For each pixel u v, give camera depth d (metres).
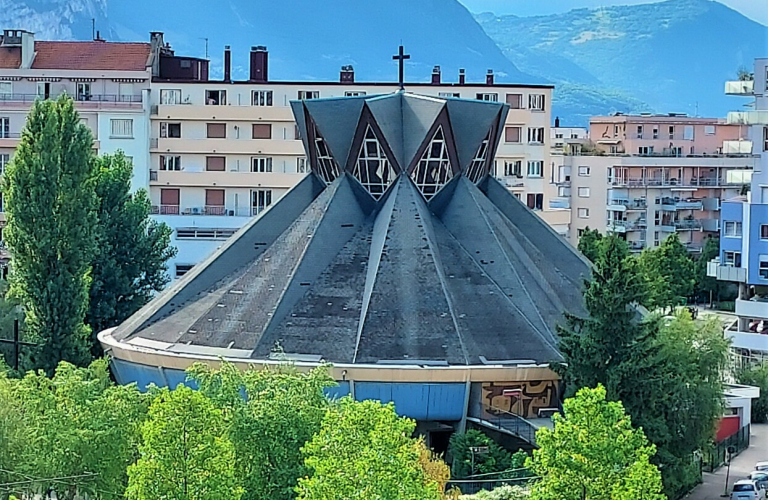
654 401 66.88
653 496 49.31
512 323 76.06
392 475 47.19
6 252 122.69
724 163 168.25
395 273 77.44
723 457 82.00
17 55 129.88
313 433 55.03
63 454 55.81
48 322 86.69
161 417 50.06
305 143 87.75
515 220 89.38
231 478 50.16
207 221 126.38
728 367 79.94
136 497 49.66
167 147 128.12
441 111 83.88
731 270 107.94
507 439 70.81
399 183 83.25
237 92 128.88
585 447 50.34
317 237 80.88
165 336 78.25
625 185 166.00
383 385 71.44
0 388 58.44
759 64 109.19
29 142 88.25
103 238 100.00
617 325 68.12
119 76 128.25
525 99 130.25
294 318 76.00
